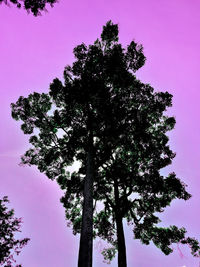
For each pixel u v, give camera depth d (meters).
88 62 14.32
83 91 13.49
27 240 10.48
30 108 16.22
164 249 17.03
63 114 15.19
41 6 5.48
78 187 17.48
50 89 15.06
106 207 17.39
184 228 16.44
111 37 15.05
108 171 17.27
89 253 9.03
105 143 15.20
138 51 13.93
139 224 16.86
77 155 16.70
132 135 15.32
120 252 13.62
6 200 10.94
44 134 16.73
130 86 14.96
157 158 16.09
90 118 14.37
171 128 17.05
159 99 14.91
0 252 9.61
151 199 16.12
